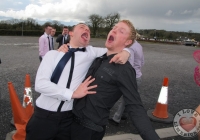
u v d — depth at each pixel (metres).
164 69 10.54
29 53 13.76
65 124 1.94
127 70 1.72
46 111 1.90
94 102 1.76
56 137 2.00
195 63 13.65
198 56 2.39
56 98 1.80
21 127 3.04
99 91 1.76
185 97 5.88
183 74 9.44
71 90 1.75
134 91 1.71
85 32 1.95
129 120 3.98
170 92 6.34
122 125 3.76
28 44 21.48
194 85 7.43
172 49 27.14
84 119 1.80
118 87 1.75
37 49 16.59
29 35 46.81
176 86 7.15
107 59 1.87
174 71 10.12
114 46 1.90
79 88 1.75
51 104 1.89
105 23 49.00
